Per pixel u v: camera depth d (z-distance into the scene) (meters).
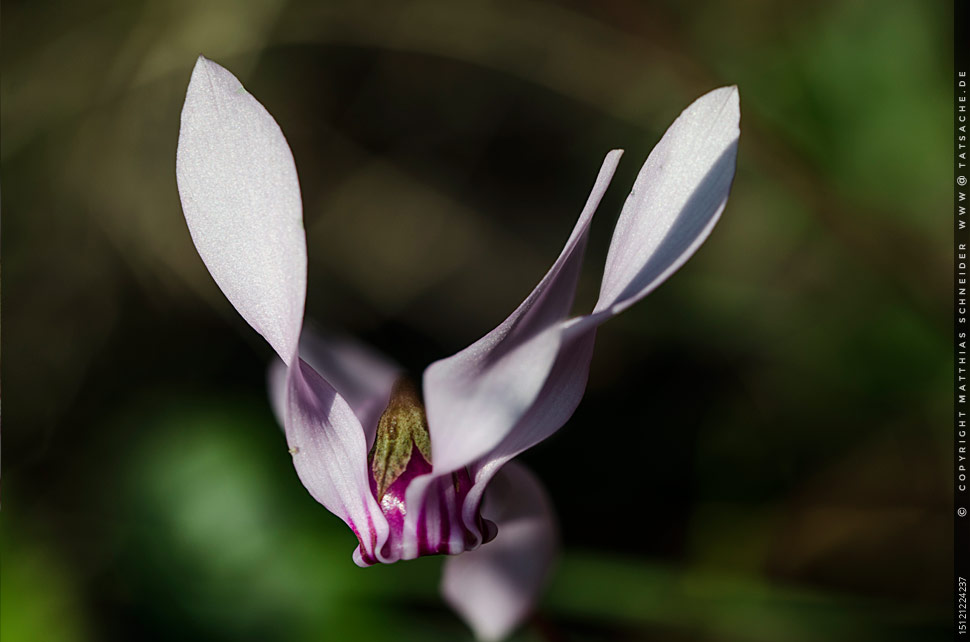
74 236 0.26
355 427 0.13
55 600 0.20
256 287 0.13
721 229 0.26
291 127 0.28
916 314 0.23
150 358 0.26
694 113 0.13
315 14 0.27
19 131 0.26
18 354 0.26
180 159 0.13
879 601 0.20
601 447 0.25
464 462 0.13
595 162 0.28
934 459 0.23
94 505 0.24
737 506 0.24
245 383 0.26
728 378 0.25
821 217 0.24
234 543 0.21
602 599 0.21
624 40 0.26
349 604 0.20
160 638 0.20
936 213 0.23
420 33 0.28
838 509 0.23
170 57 0.26
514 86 0.29
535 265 0.28
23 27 0.26
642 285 0.13
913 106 0.23
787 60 0.25
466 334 0.27
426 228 0.28
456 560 0.16
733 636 0.20
